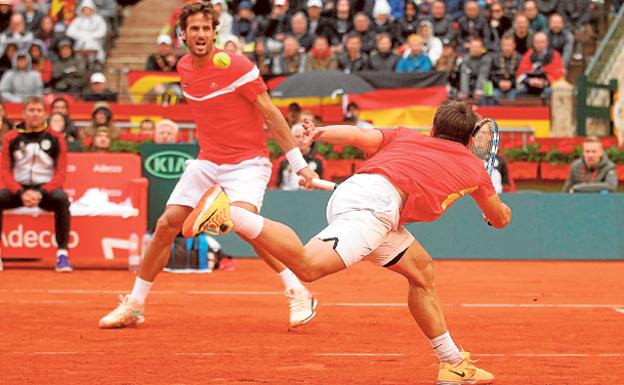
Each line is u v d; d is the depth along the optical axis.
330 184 14.69
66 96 48.34
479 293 26.09
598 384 13.48
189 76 18.25
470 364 13.45
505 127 47.78
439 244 36.66
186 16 17.88
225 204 12.31
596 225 37.22
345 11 55.62
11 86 49.41
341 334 18.16
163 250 18.67
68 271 30.14
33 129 30.23
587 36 59.03
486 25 55.88
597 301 24.39
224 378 13.58
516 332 18.72
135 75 49.53
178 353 15.74
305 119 13.57
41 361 14.83
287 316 20.69
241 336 17.75
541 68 51.47
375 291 26.27
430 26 54.44
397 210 13.15
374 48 54.28
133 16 64.94
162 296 24.30
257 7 58.34
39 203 30.14
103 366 14.45
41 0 60.62
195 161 18.69
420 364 14.95
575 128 49.06
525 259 36.78
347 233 12.84
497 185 37.94
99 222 31.03
